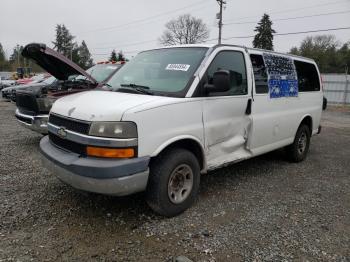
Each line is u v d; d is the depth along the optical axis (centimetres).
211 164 445
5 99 1944
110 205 427
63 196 452
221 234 367
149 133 361
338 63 6169
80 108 375
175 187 404
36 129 649
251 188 516
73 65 657
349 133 1163
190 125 405
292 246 350
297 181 562
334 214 432
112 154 345
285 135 609
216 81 406
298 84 639
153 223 385
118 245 339
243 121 493
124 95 403
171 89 416
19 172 549
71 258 315
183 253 329
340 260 328
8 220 382
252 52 523
